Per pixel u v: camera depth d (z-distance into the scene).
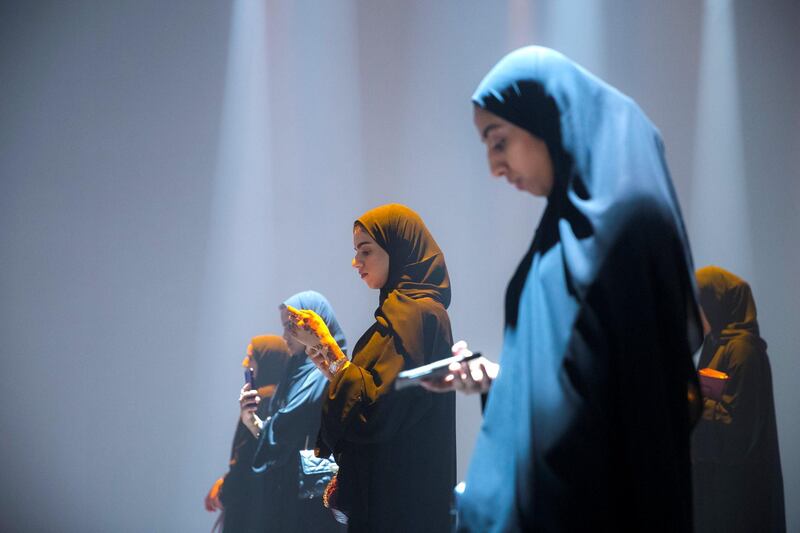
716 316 3.69
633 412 1.28
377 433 2.59
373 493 2.66
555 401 1.29
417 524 2.64
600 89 1.43
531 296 1.38
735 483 3.40
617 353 1.29
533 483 1.29
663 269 1.31
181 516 6.66
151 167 6.84
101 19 6.91
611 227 1.30
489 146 1.50
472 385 1.62
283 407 4.27
